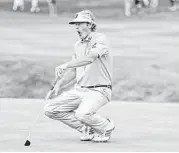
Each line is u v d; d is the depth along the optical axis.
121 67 52.72
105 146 23.67
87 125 24.38
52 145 23.84
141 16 90.31
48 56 57.53
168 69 52.81
